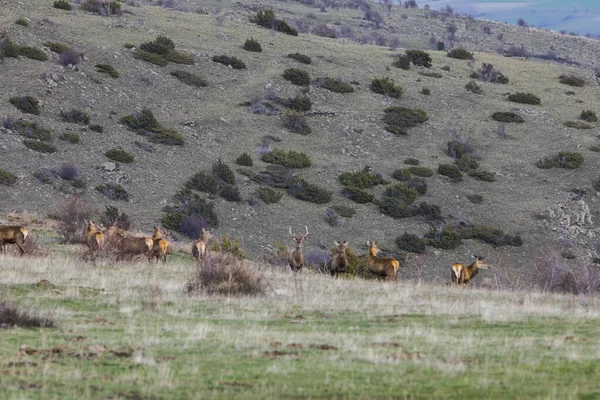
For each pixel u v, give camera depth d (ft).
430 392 108.06
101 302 192.34
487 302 211.61
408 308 197.06
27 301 186.50
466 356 133.08
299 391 107.24
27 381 109.70
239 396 104.58
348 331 161.89
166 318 173.68
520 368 123.34
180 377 114.62
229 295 211.82
